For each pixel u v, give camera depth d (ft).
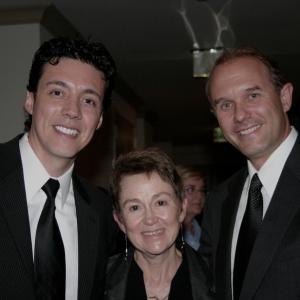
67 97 6.51
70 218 6.97
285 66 22.47
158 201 6.81
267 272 6.16
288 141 6.86
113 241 7.74
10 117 14.12
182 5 14.46
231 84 6.81
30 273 6.07
